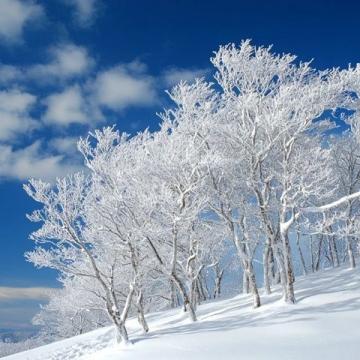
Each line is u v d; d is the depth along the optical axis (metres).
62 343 25.06
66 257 19.48
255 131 20.44
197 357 13.77
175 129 22.09
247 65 21.50
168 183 20.03
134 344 17.22
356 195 18.27
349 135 29.14
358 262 30.52
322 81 21.69
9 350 49.19
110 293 18.67
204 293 37.44
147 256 21.91
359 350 12.79
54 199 18.89
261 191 20.89
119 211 19.73
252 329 16.61
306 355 12.75
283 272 20.23
